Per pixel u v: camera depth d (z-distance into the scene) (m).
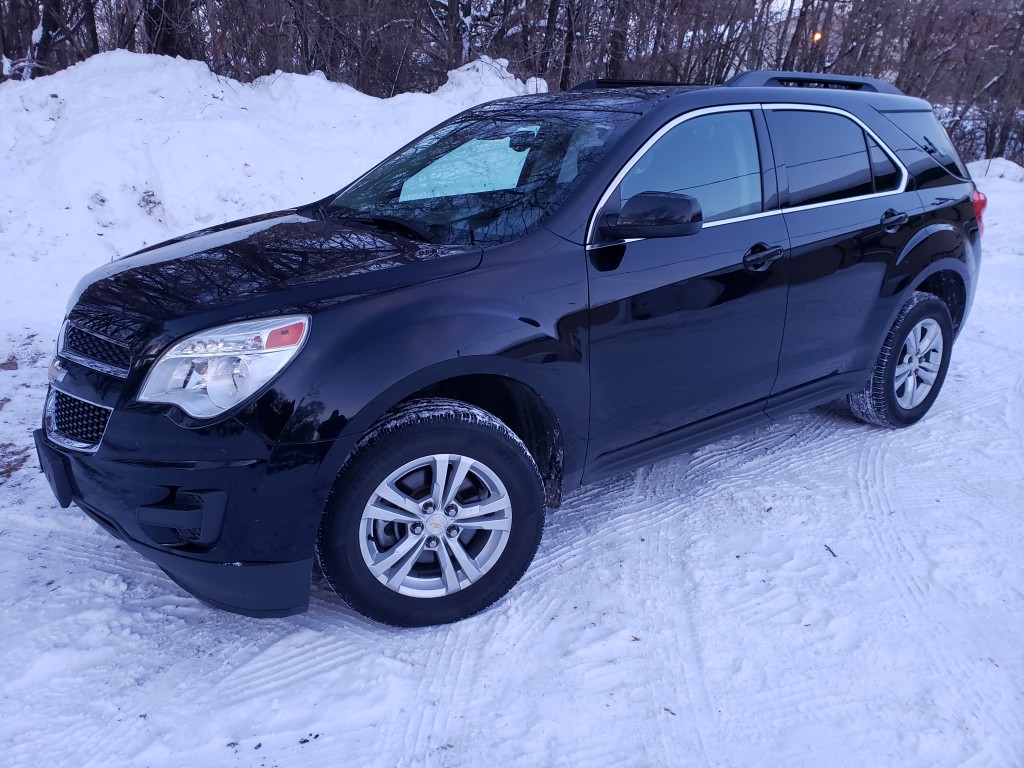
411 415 2.54
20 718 2.35
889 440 4.34
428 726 2.36
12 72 10.84
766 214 3.46
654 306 3.04
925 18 22.02
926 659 2.67
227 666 2.58
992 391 5.08
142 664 2.58
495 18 15.39
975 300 7.33
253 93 9.95
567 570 3.12
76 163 7.36
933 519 3.53
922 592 3.02
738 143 3.44
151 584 2.98
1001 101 24.97
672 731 2.37
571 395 2.90
